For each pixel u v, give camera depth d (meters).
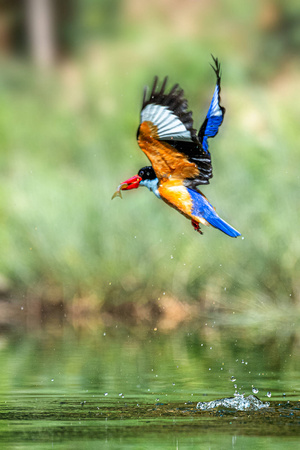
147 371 14.16
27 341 17.42
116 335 18.23
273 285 20.83
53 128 34.38
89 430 10.59
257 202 21.11
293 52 46.34
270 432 10.43
